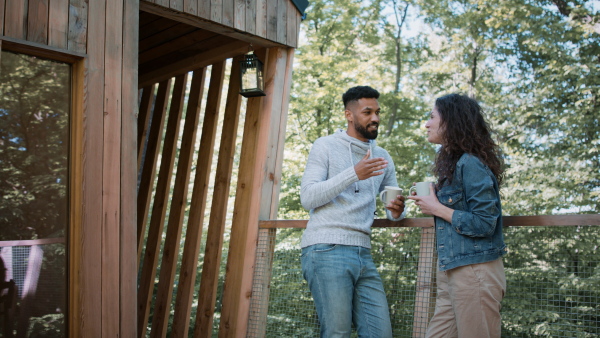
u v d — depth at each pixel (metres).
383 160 2.23
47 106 2.39
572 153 8.68
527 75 10.20
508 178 8.79
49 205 2.38
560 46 9.40
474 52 10.66
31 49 2.30
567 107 9.20
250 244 3.15
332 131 10.38
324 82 10.31
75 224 2.42
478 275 1.94
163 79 4.53
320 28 11.28
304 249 2.43
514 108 9.78
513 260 4.40
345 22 11.02
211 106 4.05
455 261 1.97
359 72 10.49
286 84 3.49
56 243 2.40
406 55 11.76
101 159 2.48
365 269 2.38
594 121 8.77
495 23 10.23
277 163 3.38
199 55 4.00
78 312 2.39
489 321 1.93
